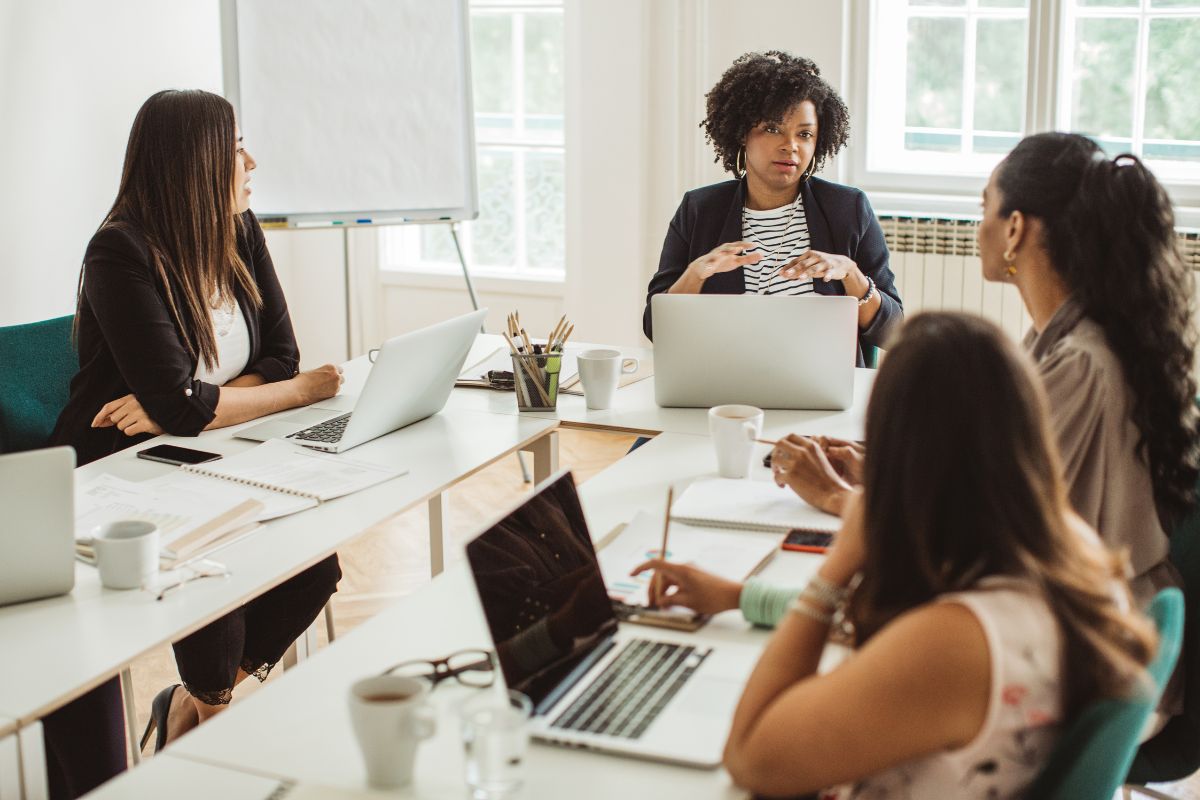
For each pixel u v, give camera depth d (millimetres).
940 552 1115
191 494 2004
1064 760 1127
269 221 3764
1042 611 1094
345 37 3799
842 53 4172
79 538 1820
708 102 3102
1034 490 1099
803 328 2441
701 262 2789
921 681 1053
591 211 4574
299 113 3762
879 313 2869
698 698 1344
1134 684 1124
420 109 3945
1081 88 4094
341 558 3578
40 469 1580
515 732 1147
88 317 2463
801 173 2984
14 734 1346
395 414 2355
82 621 1587
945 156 4301
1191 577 1775
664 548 1623
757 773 1115
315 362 5246
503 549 1369
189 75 4160
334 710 1352
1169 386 1664
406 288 5113
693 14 4266
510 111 4922
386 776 1194
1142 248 1659
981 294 4113
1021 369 1110
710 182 4434
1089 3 4004
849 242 2982
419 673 1420
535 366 2488
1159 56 3977
